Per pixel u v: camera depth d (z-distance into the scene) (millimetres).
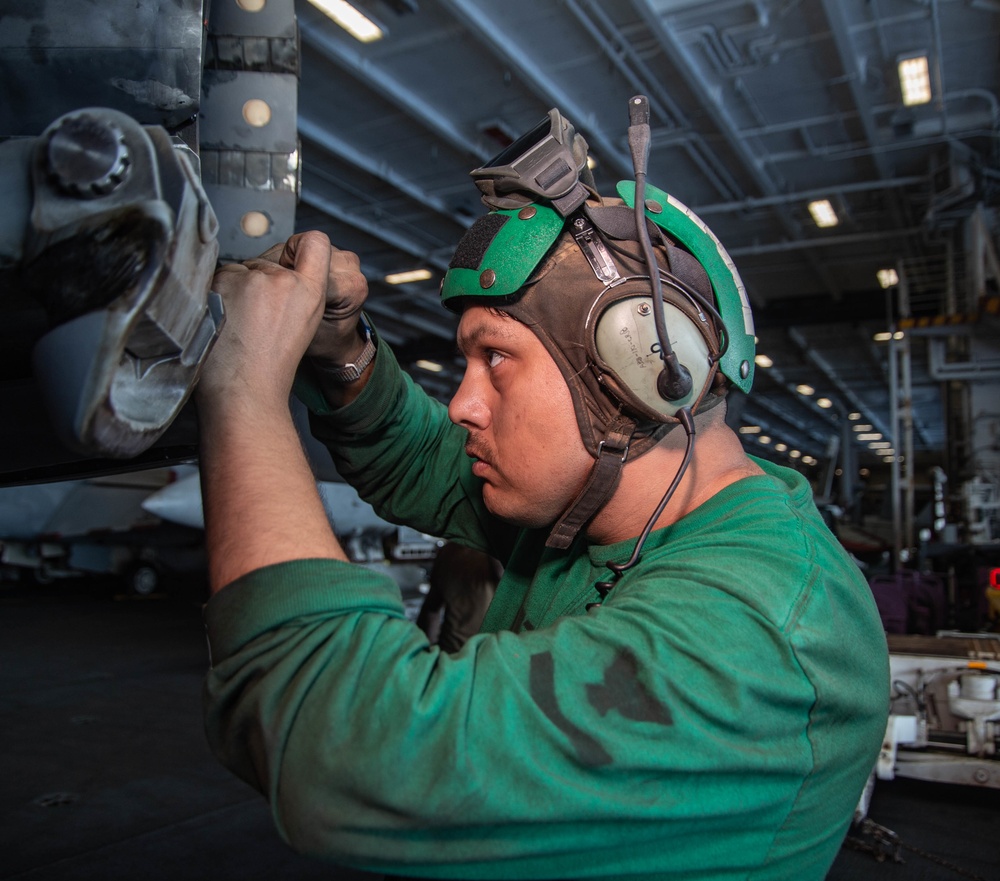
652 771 520
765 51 8055
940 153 10273
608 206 707
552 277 687
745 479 735
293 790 501
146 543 12305
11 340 651
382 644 529
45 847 2969
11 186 471
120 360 465
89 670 6426
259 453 591
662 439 728
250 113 1057
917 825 3576
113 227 426
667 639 550
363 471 1080
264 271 682
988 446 9062
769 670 560
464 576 3258
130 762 4023
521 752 503
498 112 9117
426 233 12867
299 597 529
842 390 24375
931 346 9844
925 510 12516
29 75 657
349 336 910
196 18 674
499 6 7215
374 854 503
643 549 730
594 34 7562
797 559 631
